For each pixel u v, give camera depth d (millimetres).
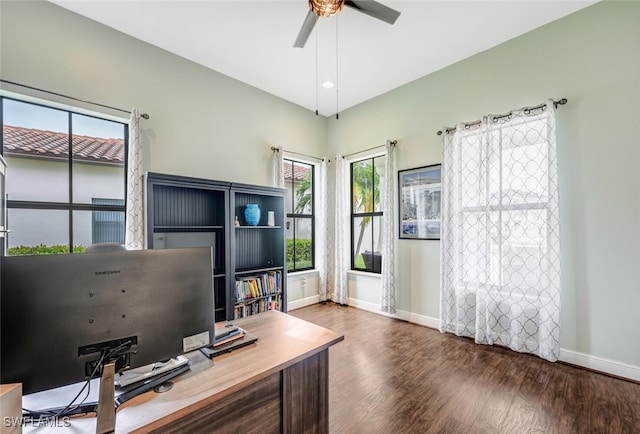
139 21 2596
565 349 2525
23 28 2256
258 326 1626
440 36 2814
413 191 3672
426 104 3566
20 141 2338
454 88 3299
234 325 1629
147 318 978
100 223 2699
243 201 3680
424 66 3365
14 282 782
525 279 2678
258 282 3457
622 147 2303
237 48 3008
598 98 2402
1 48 2176
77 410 887
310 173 4836
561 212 2555
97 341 884
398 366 2504
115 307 919
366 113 4273
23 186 2340
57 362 825
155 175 2607
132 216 2609
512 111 2756
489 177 2889
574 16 2512
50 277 828
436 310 3439
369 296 4211
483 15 2531
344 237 4480
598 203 2396
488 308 2871
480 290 2932
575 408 1908
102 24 2625
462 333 3119
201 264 1129
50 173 2457
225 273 3086
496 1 2369
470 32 2760
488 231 2869
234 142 3623
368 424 1782
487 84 3039
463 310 3115
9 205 2277
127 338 935
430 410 1912
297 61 3252
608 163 2357
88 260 890
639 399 1995
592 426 1740
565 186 2543
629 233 2270
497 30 2738
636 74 2250
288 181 4500
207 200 3279
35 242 2379
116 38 2707
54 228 2467
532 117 2672
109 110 2656
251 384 1104
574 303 2486
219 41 2893
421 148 3615
